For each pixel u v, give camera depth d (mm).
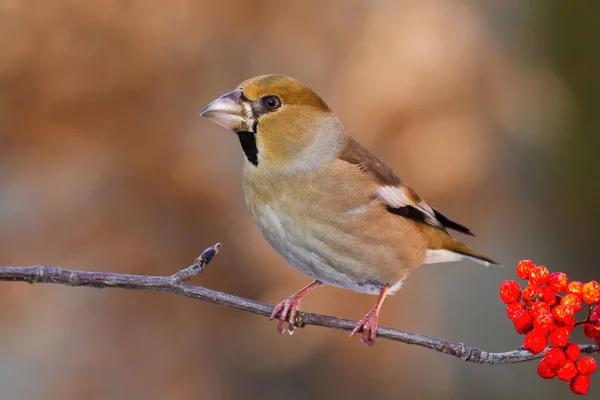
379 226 7891
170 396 11922
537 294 5816
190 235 11812
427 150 12430
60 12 11336
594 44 17062
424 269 13289
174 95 11836
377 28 12742
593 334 5898
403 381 12703
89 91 11531
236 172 12000
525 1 15680
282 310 7535
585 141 16562
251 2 12250
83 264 11734
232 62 12258
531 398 14008
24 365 11758
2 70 11273
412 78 12555
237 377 12188
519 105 14164
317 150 7844
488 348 14023
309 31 12531
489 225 13852
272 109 7805
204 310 11969
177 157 11789
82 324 11961
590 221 16594
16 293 11789
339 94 12539
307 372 12289
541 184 15859
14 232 11672
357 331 7469
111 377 11883
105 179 11797
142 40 11602
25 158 11672
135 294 11961
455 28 13164
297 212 7773
